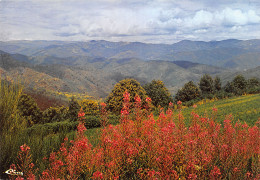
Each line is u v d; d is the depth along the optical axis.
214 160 4.18
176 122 5.12
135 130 4.24
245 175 3.62
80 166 3.58
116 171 3.31
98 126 18.47
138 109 4.38
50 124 12.55
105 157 3.77
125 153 3.71
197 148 3.66
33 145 4.57
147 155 3.93
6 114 4.45
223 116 13.20
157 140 3.71
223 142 4.52
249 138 4.38
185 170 3.31
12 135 4.49
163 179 3.21
